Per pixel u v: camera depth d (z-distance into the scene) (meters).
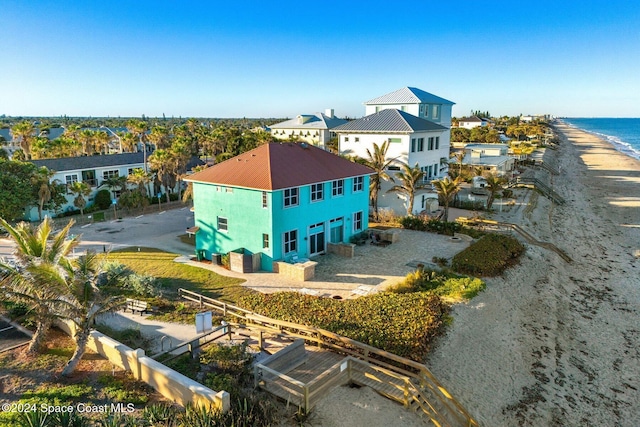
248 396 14.44
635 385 20.94
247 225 29.97
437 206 49.41
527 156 95.88
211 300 22.83
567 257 37.66
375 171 37.84
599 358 22.97
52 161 51.56
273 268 29.22
